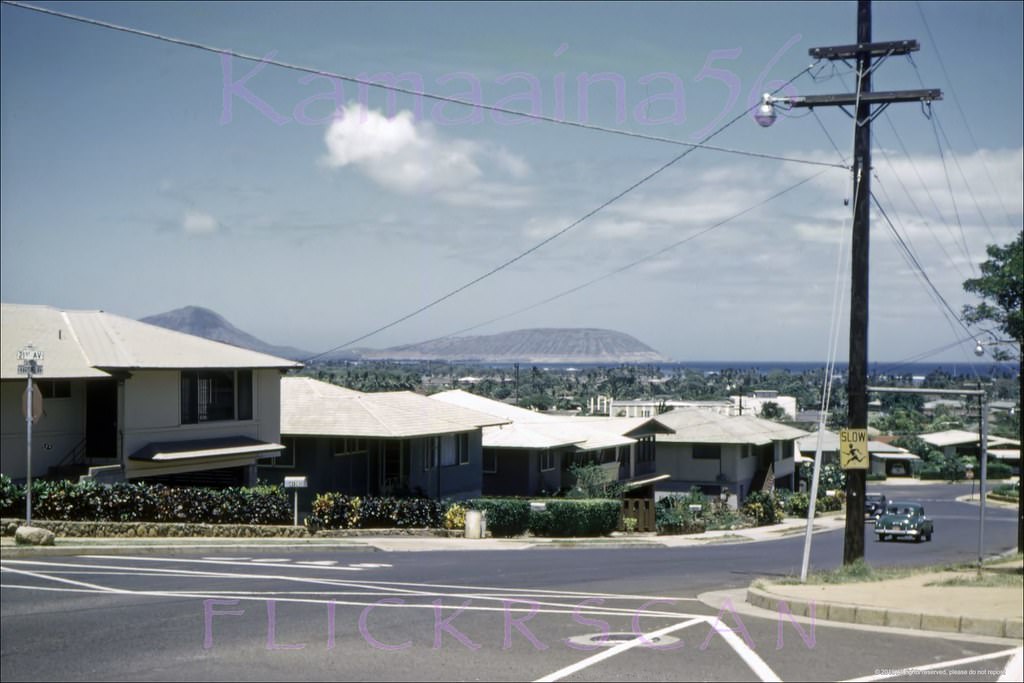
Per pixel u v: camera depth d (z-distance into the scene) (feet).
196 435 103.30
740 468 196.85
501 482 149.89
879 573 63.93
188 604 45.73
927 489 288.51
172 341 105.60
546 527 126.72
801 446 257.55
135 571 57.77
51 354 92.43
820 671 32.07
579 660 33.88
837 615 42.57
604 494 152.25
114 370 93.71
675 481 198.08
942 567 72.28
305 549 83.30
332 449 119.55
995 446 343.46
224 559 68.49
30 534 67.10
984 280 77.97
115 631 38.96
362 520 105.40
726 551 113.50
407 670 32.37
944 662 33.22
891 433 394.11
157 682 30.81
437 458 128.88
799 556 103.24
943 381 537.65
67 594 48.14
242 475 109.09
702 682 30.60
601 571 71.97
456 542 105.09
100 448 96.48
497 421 139.33
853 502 67.15
